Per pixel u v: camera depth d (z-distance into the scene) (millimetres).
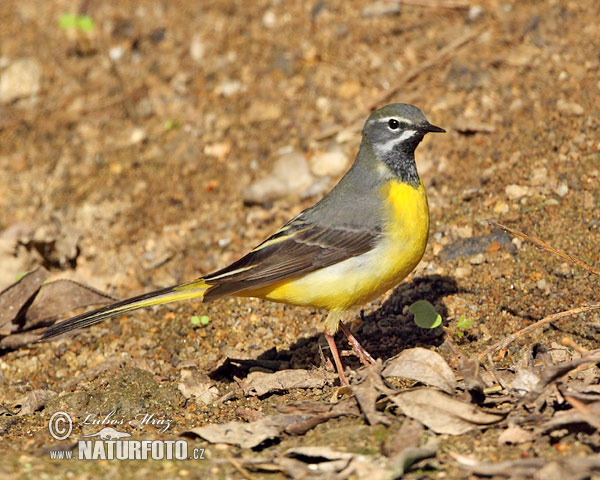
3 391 11555
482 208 12977
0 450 9086
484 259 11969
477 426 8352
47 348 12438
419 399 8594
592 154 13102
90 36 18516
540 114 14250
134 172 16156
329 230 10508
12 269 14336
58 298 13031
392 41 16812
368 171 10758
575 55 15055
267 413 9805
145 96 17422
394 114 10562
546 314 10859
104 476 8172
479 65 15609
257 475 8039
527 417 8195
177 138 16531
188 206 15359
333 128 15711
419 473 7750
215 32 18062
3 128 17297
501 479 7496
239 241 14469
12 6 19516
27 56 18516
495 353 10352
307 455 8172
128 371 11227
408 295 11875
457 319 11156
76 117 17359
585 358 8219
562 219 12172
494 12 16469
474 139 14398
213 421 9938
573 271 11289
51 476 8172
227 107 16828
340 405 9164
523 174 13289
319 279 10414
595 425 7699
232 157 15969
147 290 13883
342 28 17219
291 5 18047
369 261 10328
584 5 15953
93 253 14820
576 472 7266
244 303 12695
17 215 15523
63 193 15930
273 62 17188
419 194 10523
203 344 12039
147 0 19047
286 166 15328
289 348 11695
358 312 12047
